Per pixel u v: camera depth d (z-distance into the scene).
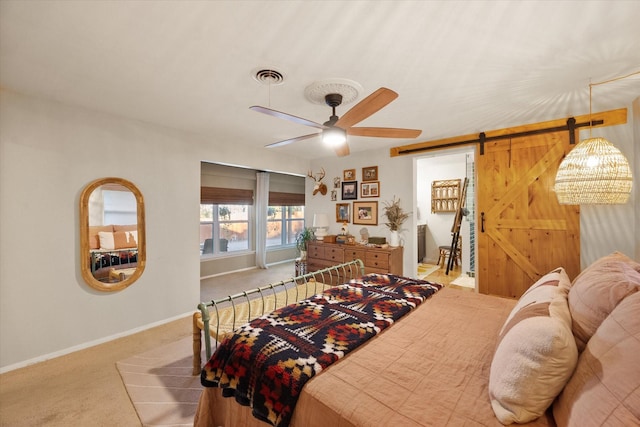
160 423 1.79
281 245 7.05
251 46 1.72
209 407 1.54
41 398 2.02
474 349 1.48
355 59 1.85
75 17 1.45
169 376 2.28
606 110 2.80
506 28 1.53
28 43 1.68
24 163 2.43
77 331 2.72
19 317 2.42
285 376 1.24
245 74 2.06
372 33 1.58
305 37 1.63
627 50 1.72
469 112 2.83
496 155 3.45
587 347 0.97
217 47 1.73
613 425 0.72
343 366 1.33
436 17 1.45
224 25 1.52
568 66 1.92
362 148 4.51
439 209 6.32
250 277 5.48
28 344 2.46
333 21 1.48
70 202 2.67
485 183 3.53
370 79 2.11
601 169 2.06
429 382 1.21
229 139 3.95
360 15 1.44
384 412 1.04
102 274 2.87
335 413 1.06
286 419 1.16
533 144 3.21
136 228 3.10
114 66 1.96
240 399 1.35
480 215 3.58
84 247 2.73
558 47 1.70
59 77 2.12
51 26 1.52
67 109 2.65
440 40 1.64
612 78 2.11
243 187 6.01
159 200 3.29
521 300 1.60
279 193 6.65
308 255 4.99
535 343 0.97
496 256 3.48
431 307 2.08
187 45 1.71
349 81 2.14
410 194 4.21
